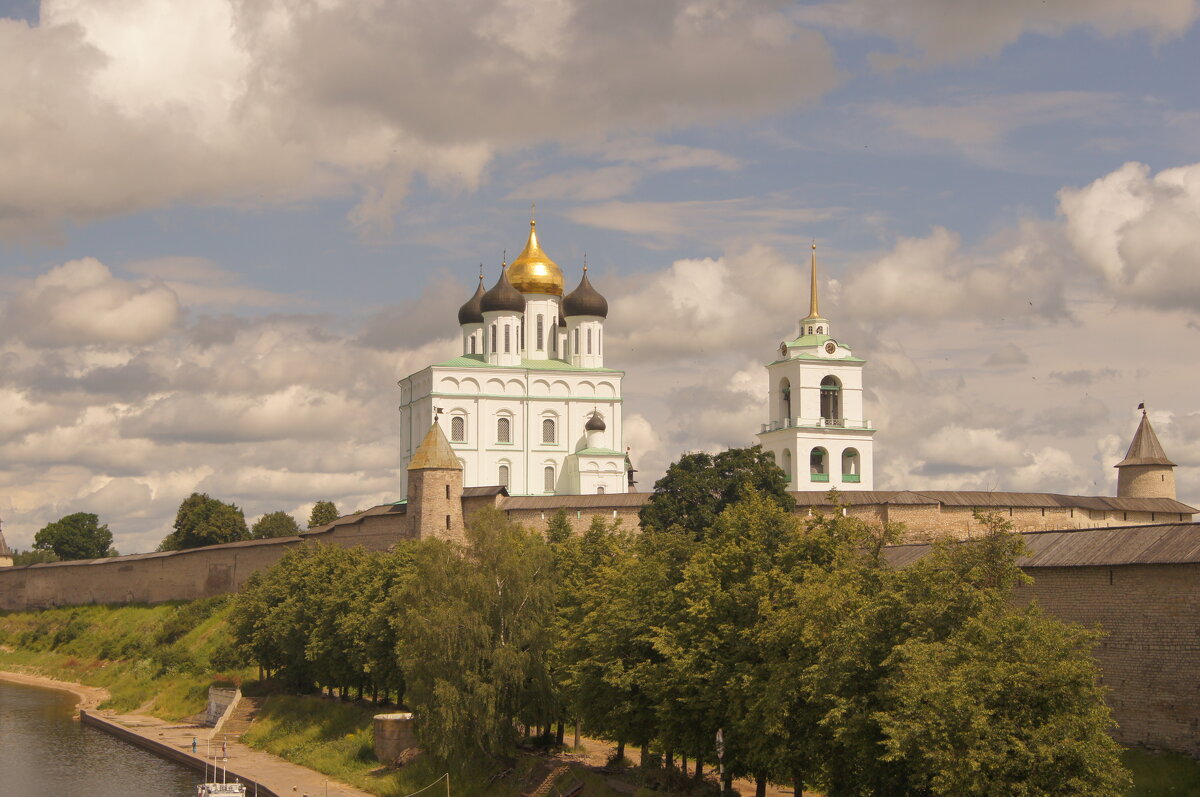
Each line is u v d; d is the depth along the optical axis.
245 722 106.50
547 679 77.06
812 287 159.25
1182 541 55.50
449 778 77.62
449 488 123.19
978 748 42.88
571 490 157.12
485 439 156.88
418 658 77.94
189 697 120.56
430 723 76.50
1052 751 42.00
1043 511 110.00
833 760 50.28
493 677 76.56
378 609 89.50
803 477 149.88
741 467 105.44
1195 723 53.03
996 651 44.94
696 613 58.31
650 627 62.78
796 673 51.31
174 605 154.25
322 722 97.94
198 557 152.62
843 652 48.56
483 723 75.88
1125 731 55.84
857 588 53.12
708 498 104.75
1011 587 55.88
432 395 156.12
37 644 162.50
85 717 118.88
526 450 157.88
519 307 161.88
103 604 165.25
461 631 77.75
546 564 81.81
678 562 67.12
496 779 76.12
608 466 155.38
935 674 44.03
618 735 65.94
